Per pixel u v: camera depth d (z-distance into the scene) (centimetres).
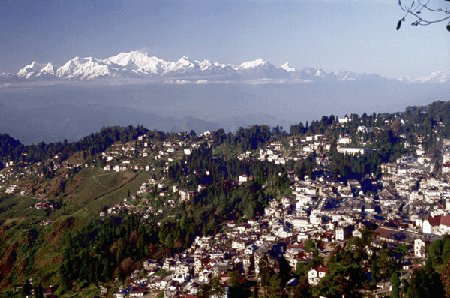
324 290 17588
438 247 18950
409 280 17375
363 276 18575
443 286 15238
